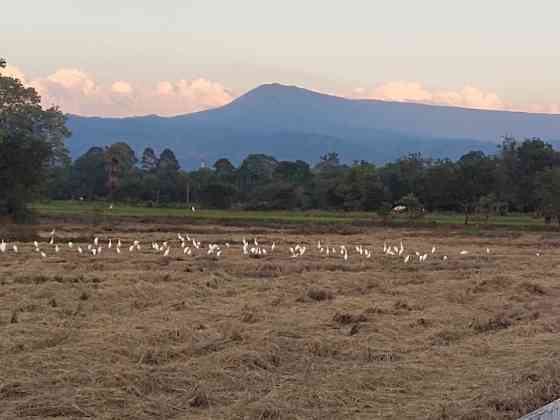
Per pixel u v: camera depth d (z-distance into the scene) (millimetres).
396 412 10602
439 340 15969
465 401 10945
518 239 59062
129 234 55562
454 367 13406
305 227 69688
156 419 10070
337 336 15820
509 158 103125
